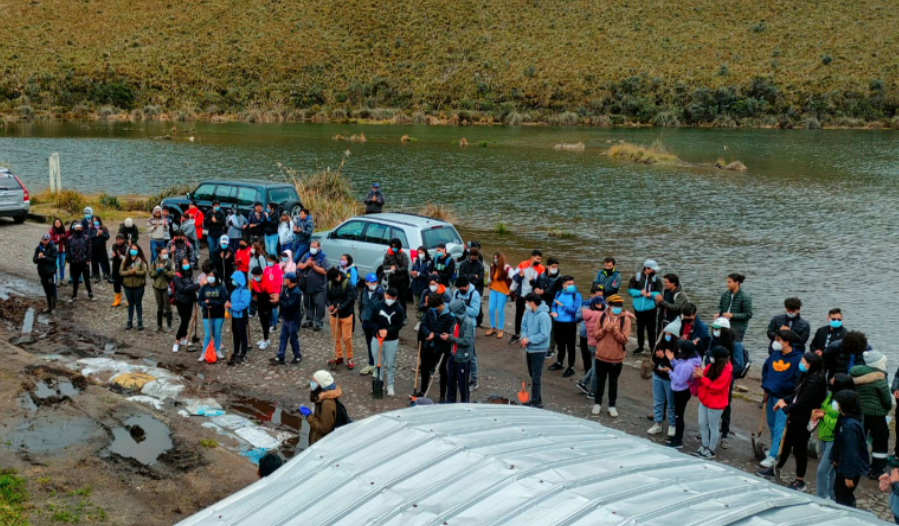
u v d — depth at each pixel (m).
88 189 35.22
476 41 118.94
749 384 12.20
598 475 4.91
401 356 13.10
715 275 20.44
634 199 35.69
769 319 16.31
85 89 96.25
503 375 12.23
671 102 98.38
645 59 110.06
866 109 95.38
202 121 90.50
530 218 30.02
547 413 6.80
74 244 15.52
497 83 106.12
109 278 17.64
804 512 4.64
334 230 17.81
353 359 12.88
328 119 95.00
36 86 93.94
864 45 108.56
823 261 22.45
